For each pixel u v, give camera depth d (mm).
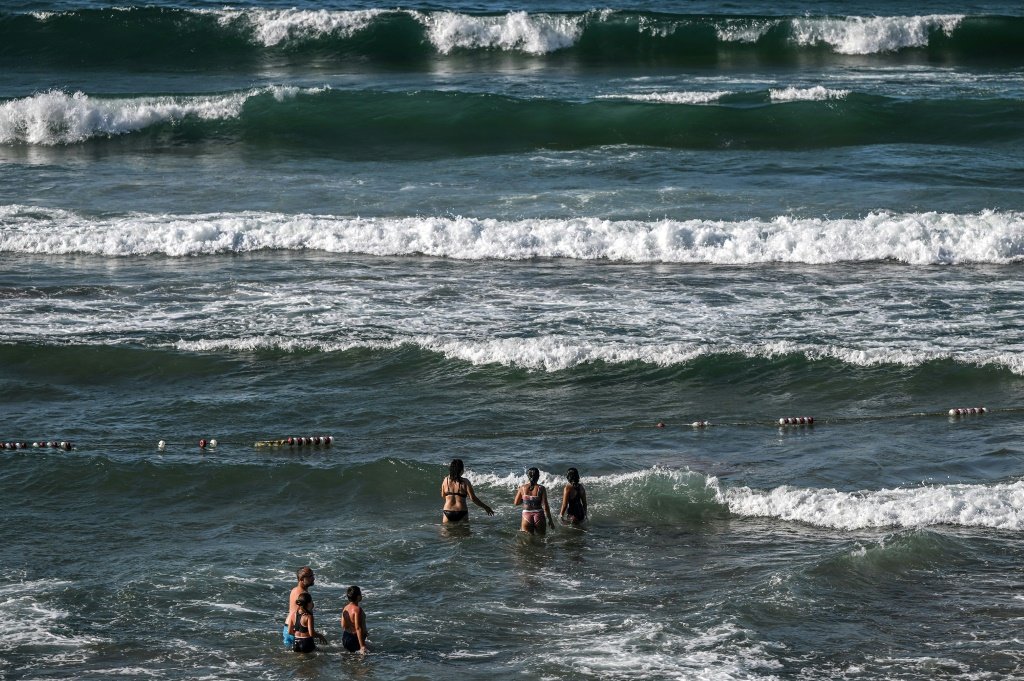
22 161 88938
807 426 47938
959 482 42469
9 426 47219
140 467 43469
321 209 75938
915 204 75125
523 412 49281
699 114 95312
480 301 60656
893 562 36406
